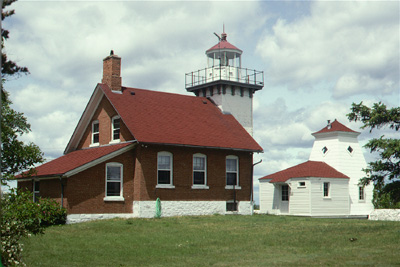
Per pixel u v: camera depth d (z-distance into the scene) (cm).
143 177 3166
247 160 3684
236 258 1655
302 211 4016
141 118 3334
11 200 1588
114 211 3116
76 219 2969
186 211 3334
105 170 3106
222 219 3011
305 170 4125
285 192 4244
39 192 3212
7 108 2048
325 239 2006
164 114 3528
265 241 2023
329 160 4478
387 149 1998
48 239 2131
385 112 2102
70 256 1738
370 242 1886
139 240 2106
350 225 2520
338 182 4197
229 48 4147
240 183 3628
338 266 1432
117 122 3391
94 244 2005
